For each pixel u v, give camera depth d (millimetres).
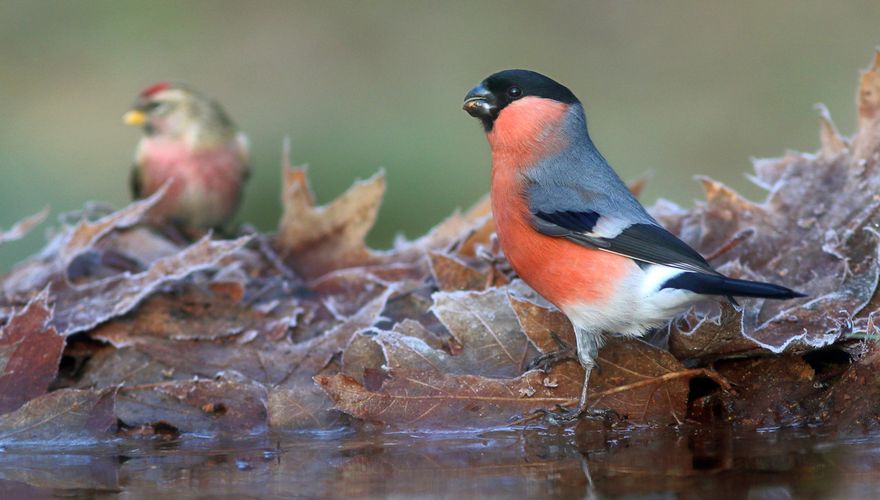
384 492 6527
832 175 9703
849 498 6027
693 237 9930
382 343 8336
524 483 6598
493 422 8117
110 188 20188
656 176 19938
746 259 9391
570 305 8211
